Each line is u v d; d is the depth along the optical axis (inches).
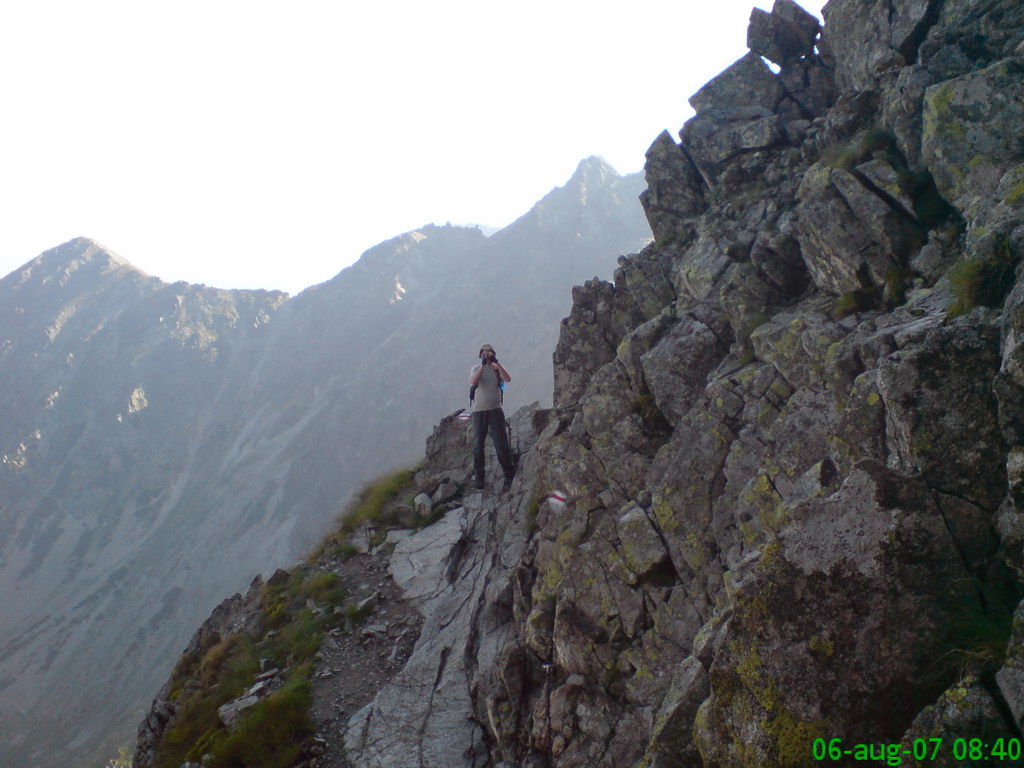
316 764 295.7
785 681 135.8
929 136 264.1
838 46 448.8
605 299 525.3
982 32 301.9
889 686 127.2
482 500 511.8
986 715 110.0
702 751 150.2
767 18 494.6
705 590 250.4
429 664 346.6
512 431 594.9
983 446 141.1
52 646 5885.8
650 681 243.9
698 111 509.4
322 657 371.6
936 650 126.1
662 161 505.4
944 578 131.9
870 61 376.5
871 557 136.1
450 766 282.7
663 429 351.9
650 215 513.7
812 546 141.9
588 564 289.1
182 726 356.8
